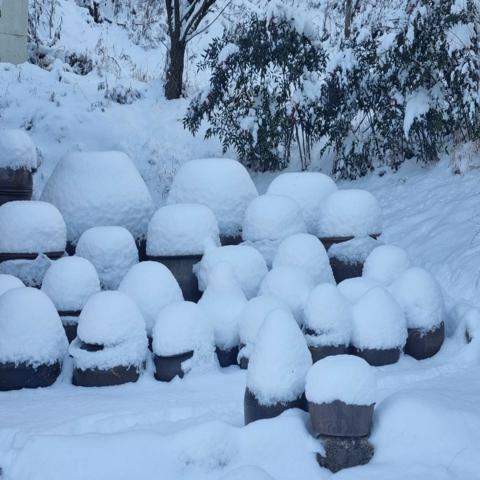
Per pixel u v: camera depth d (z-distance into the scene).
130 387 6.99
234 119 14.69
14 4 17.22
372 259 8.63
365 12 17.09
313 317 7.25
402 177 12.66
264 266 8.48
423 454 5.19
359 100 13.36
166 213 8.62
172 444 5.10
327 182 9.83
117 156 9.27
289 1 23.84
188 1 17.39
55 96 16.23
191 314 7.21
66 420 5.84
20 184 9.23
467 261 9.38
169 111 16.67
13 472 5.04
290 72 14.02
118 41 21.61
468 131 12.18
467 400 5.97
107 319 7.02
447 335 8.20
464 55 11.99
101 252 8.30
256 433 5.26
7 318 6.97
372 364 7.39
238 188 9.42
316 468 5.17
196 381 7.06
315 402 5.26
